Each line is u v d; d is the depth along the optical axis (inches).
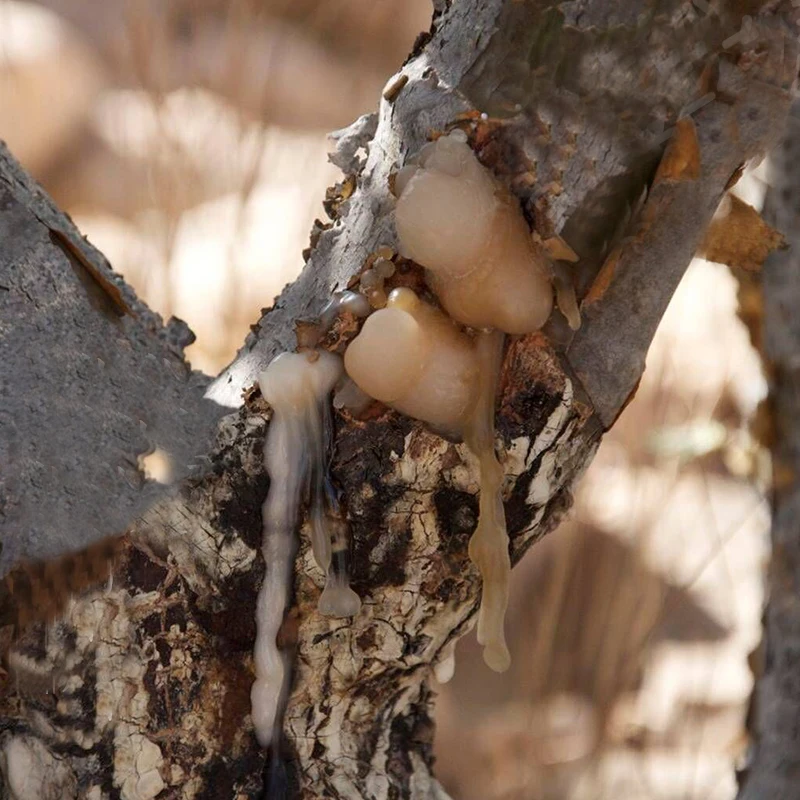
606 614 59.4
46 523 43.8
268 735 44.8
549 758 58.6
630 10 42.8
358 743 45.8
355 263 44.0
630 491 61.2
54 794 44.6
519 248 42.8
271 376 43.4
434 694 46.4
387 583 44.4
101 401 44.6
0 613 43.8
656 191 43.4
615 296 43.7
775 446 48.7
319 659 44.9
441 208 42.4
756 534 61.3
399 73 44.2
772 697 49.0
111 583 44.0
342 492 43.8
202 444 44.3
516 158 42.9
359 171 44.8
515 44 43.1
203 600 44.3
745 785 49.3
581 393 43.7
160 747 44.6
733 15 43.0
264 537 44.0
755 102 43.4
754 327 48.6
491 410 43.3
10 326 44.6
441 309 43.3
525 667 60.2
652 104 43.1
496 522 43.5
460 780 59.1
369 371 42.9
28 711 44.4
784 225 47.5
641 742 59.4
